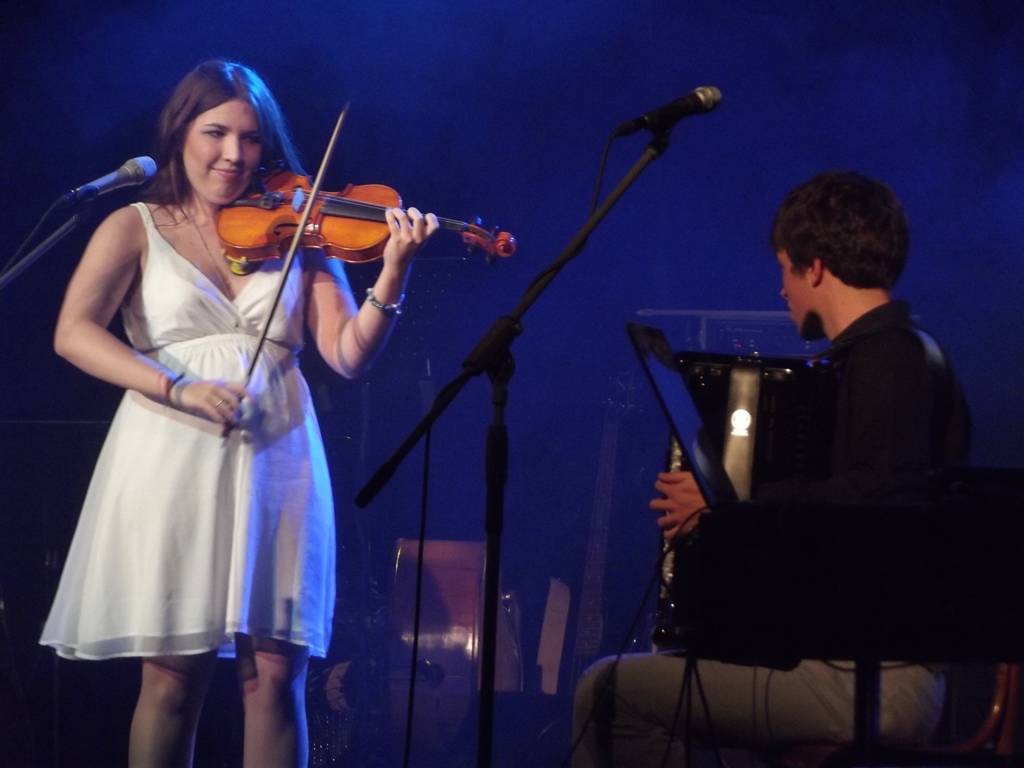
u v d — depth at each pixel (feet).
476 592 32.99
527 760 32.04
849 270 17.52
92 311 21.66
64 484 29.53
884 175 39.27
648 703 17.75
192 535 21.27
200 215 22.80
